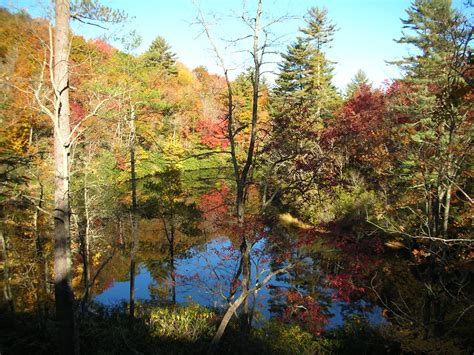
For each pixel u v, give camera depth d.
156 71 17.64
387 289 16.19
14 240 16.41
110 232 23.62
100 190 15.42
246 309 10.61
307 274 15.06
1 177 11.54
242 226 9.93
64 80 6.79
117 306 15.28
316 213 20.25
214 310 14.45
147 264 20.88
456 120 9.28
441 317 10.77
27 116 11.61
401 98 18.31
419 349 10.21
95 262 20.69
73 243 15.58
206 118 34.41
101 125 11.61
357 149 19.45
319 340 12.45
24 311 13.47
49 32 6.48
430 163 10.55
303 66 32.16
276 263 11.85
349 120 19.19
